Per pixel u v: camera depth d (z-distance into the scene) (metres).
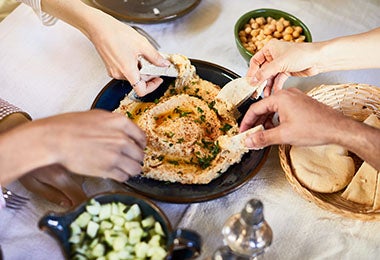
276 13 1.23
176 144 0.94
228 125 1.00
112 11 1.23
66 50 1.20
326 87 1.04
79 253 0.75
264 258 0.86
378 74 1.18
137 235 0.77
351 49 1.02
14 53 1.18
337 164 0.92
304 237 0.90
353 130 0.85
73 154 0.74
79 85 1.13
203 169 0.93
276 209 0.93
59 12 1.12
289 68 1.03
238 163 0.94
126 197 0.78
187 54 1.21
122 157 0.79
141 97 1.05
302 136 0.86
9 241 0.86
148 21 1.21
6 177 0.74
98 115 0.78
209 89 1.06
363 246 0.89
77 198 0.88
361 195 0.90
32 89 1.12
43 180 0.89
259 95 1.04
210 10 1.32
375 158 0.85
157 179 0.91
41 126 0.74
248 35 1.22
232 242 0.68
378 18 1.32
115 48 1.03
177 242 0.67
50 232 0.71
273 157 1.00
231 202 0.94
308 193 0.88
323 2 1.35
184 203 0.87
